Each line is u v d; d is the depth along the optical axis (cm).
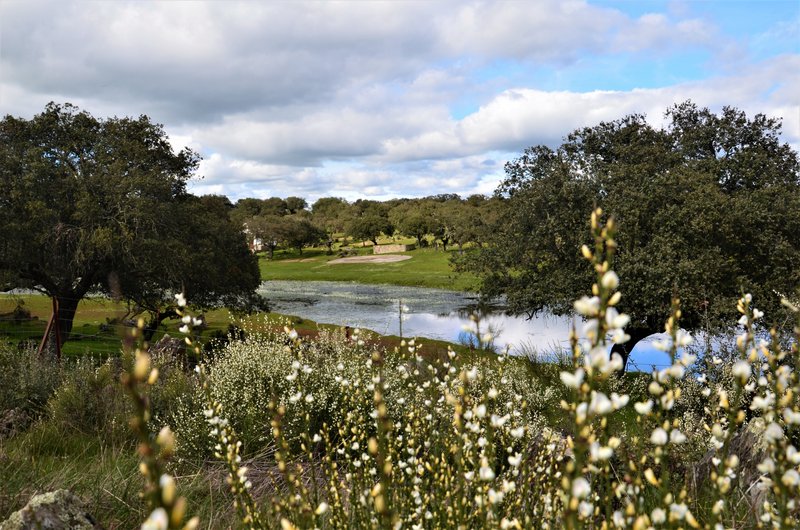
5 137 2400
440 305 5178
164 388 754
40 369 859
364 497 286
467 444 296
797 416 195
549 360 1423
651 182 1798
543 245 1889
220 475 518
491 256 2088
